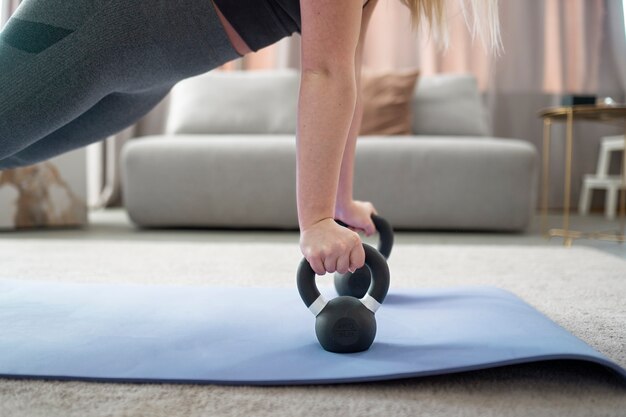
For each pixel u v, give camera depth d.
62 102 0.84
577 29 4.15
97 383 0.67
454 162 2.68
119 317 0.91
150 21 0.82
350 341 0.73
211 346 0.77
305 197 0.75
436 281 1.41
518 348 0.71
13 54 0.83
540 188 4.17
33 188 2.64
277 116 3.15
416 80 3.17
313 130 0.75
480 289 1.10
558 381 0.69
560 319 1.01
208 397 0.63
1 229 2.61
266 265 1.63
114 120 1.04
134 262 1.66
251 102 3.19
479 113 3.25
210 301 1.02
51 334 0.82
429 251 1.95
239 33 0.87
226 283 1.35
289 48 3.97
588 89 4.17
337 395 0.64
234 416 0.58
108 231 2.67
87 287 1.12
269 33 0.89
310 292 0.76
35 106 0.83
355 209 1.02
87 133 1.04
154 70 0.88
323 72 0.75
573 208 4.18
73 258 1.72
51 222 2.71
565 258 1.80
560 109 2.57
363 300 0.78
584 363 0.74
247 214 2.74
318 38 0.75
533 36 4.11
